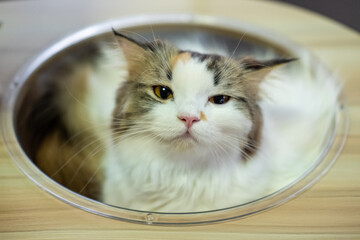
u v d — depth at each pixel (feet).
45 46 2.02
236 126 1.63
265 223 1.52
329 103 1.87
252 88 1.69
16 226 1.49
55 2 2.26
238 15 2.20
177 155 1.65
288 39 2.08
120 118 1.69
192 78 1.61
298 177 1.64
